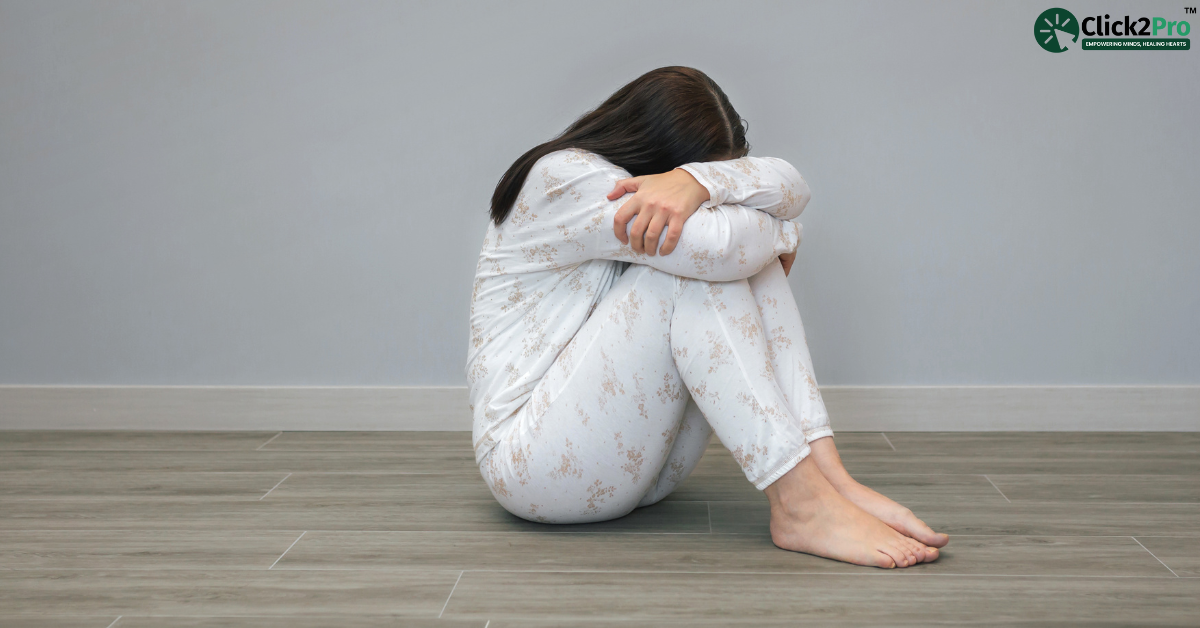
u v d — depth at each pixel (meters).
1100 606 1.01
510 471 1.23
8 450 1.91
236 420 2.13
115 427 2.13
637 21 2.01
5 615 1.01
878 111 2.00
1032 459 1.78
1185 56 1.95
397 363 2.12
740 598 1.04
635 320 1.13
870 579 1.09
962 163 2.01
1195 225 1.99
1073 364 2.04
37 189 2.10
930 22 1.98
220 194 2.09
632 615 1.00
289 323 2.12
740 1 1.99
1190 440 1.94
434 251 2.09
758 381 1.11
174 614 1.01
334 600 1.05
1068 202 2.00
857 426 2.07
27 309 2.13
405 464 1.78
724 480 1.61
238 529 1.34
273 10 2.04
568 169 1.16
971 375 2.06
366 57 2.04
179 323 2.13
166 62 2.05
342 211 2.08
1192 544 1.23
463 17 2.03
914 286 2.05
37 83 2.07
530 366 1.25
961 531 1.29
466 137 2.05
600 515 1.28
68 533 1.32
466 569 1.15
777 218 1.20
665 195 1.08
